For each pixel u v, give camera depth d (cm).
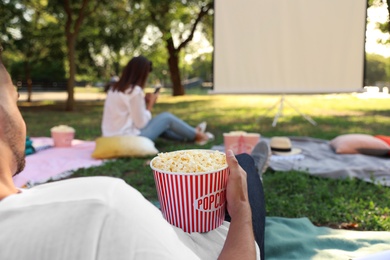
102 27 1281
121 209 59
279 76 614
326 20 591
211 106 1069
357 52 592
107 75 1516
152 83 3131
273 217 222
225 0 609
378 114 798
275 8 600
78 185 63
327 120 692
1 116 64
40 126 670
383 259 99
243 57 617
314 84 607
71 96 1043
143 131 406
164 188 97
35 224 55
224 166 96
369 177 297
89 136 537
